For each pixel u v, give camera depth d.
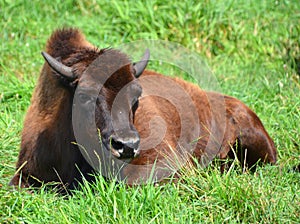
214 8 33.38
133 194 18.06
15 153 21.80
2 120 23.67
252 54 32.31
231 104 24.38
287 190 20.03
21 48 30.30
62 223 17.12
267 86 28.78
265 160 24.23
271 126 25.67
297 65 31.44
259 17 34.00
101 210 17.70
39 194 18.98
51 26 32.12
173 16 33.03
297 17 34.22
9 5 32.72
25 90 26.25
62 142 19.69
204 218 18.17
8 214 17.75
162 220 17.33
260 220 18.38
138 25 32.56
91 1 33.91
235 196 18.77
